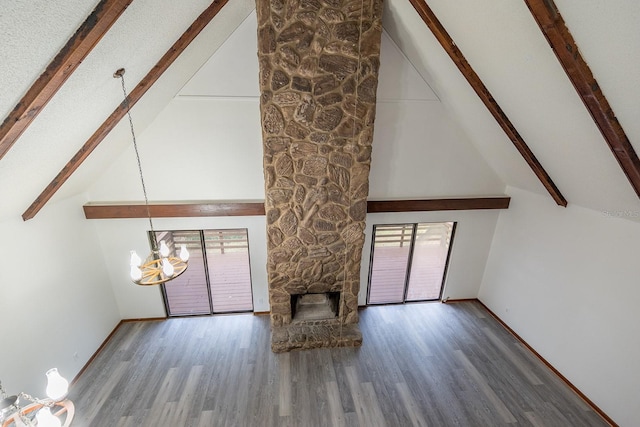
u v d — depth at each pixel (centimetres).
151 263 303
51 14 157
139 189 465
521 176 452
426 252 820
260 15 341
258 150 464
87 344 439
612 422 356
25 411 191
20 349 327
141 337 496
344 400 388
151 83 322
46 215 374
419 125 475
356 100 381
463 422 362
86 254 446
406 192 512
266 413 370
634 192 292
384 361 451
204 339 493
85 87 245
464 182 519
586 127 272
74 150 324
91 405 377
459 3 275
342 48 361
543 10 206
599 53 206
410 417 367
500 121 361
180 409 374
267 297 546
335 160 404
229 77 424
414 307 583
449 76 384
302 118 382
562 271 417
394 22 382
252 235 502
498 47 280
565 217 411
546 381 420
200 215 472
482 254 571
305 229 434
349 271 466
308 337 468
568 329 409
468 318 553
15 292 325
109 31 211
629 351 335
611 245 350
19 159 254
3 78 166
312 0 341
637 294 326
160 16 248
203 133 446
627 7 171
